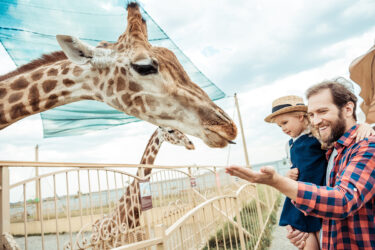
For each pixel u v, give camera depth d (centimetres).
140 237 421
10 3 227
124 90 259
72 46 239
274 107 217
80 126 418
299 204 100
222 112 275
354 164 110
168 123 273
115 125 454
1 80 251
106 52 254
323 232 134
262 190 958
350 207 99
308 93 133
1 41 256
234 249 497
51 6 246
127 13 276
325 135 130
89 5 263
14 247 179
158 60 258
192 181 629
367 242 111
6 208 188
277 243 583
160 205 469
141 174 423
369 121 370
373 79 310
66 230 821
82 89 259
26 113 240
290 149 213
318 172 174
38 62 267
